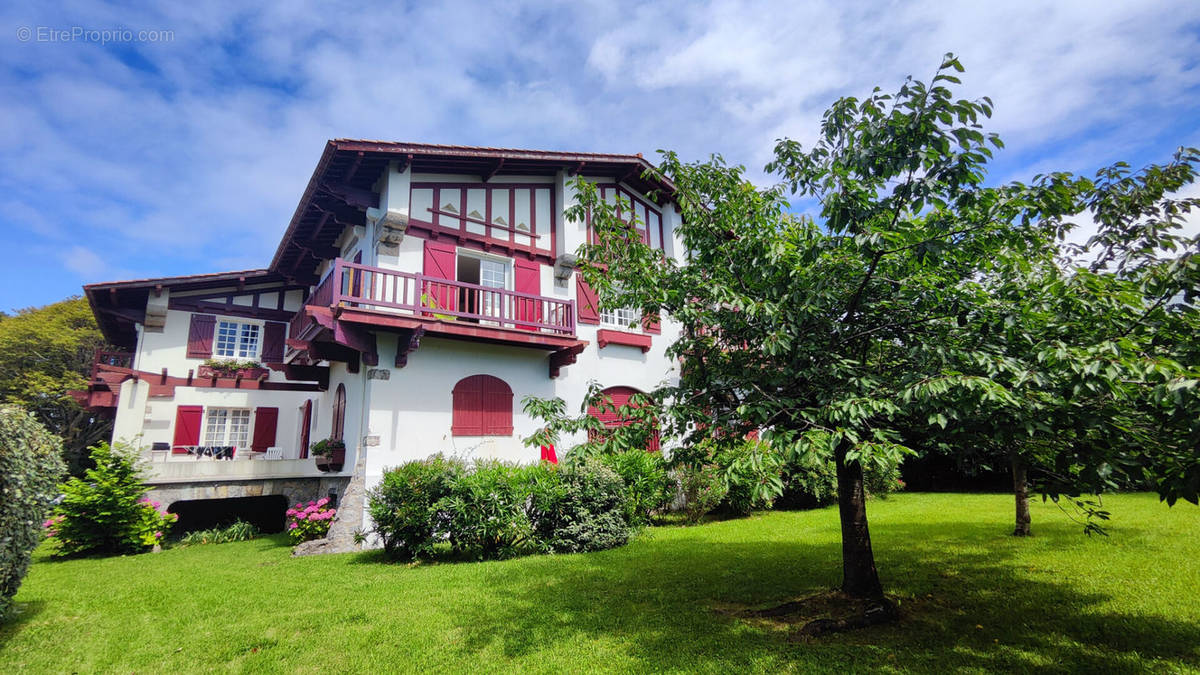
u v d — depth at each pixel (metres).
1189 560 6.50
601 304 5.66
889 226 4.42
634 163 13.51
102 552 10.00
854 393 4.05
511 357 11.89
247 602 6.11
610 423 5.32
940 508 12.24
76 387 24.33
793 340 4.54
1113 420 3.49
